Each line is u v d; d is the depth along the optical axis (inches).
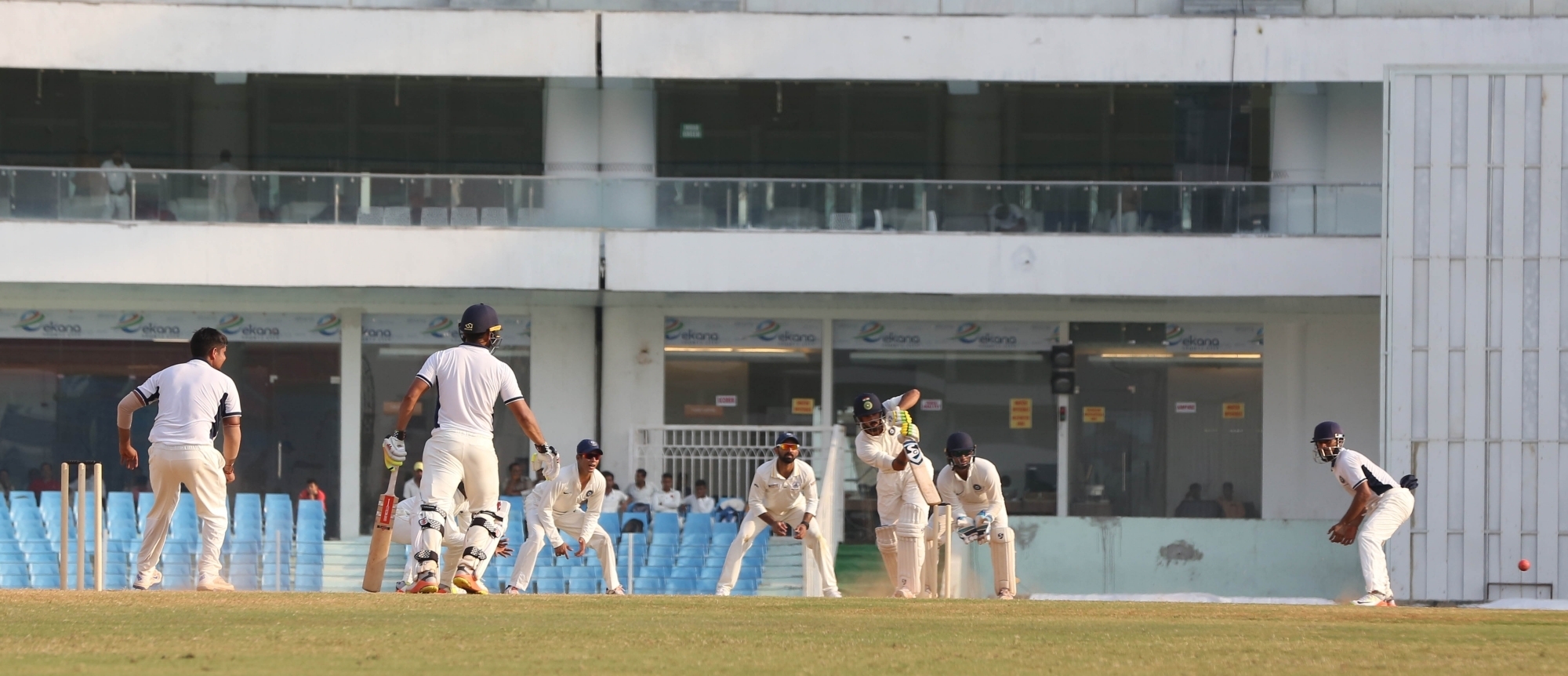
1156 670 696.4
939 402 3289.9
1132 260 2999.5
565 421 3262.8
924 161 3378.4
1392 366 2573.8
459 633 810.8
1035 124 3371.1
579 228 3009.4
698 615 960.3
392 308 3260.3
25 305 3211.1
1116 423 3287.4
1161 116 3348.9
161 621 857.5
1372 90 3152.1
